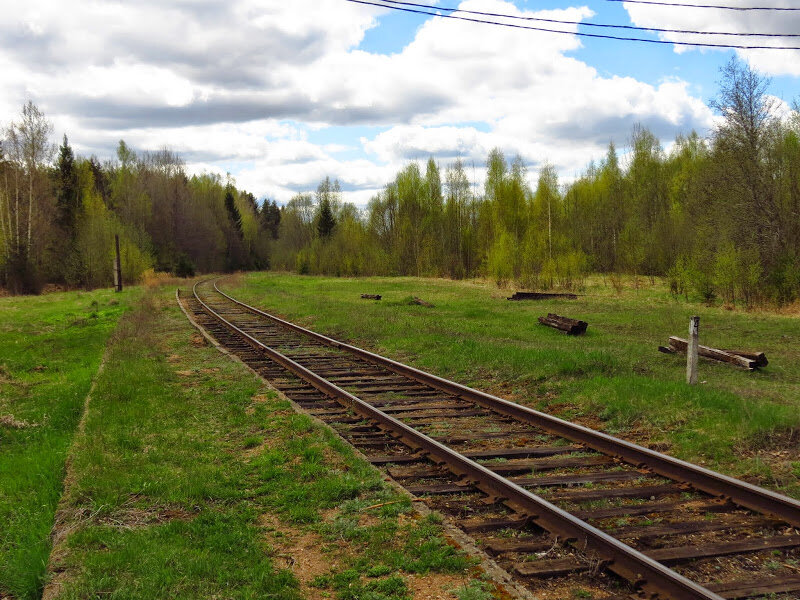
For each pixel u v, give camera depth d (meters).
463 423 8.72
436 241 66.12
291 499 5.92
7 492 6.42
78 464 6.78
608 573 4.46
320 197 101.06
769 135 28.48
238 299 33.44
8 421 9.26
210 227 99.25
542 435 8.09
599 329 19.34
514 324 20.22
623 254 43.97
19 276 49.97
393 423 8.17
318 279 62.78
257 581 4.32
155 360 13.73
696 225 31.12
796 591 4.13
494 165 58.47
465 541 4.93
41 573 4.48
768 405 8.41
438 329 17.91
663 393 9.28
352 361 13.91
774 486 6.18
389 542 4.97
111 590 4.20
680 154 65.06
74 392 11.22
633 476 6.49
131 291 41.91
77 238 58.44
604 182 63.16
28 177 53.00
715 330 18.94
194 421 8.77
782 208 27.80
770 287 25.14
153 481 6.27
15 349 18.02
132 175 86.81
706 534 5.09
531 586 4.30
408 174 67.94
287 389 10.95
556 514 5.11
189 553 4.74
